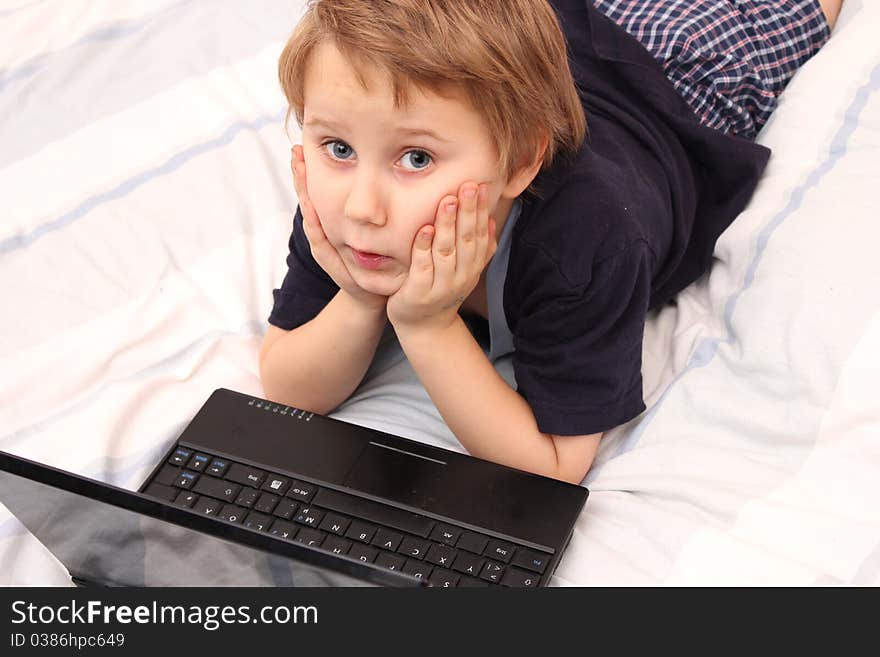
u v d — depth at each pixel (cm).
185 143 149
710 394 114
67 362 124
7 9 169
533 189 108
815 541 101
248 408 114
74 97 157
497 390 111
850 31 142
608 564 102
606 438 118
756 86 142
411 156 93
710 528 103
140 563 91
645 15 143
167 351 125
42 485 85
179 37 164
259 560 81
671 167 127
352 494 105
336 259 106
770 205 128
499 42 92
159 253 136
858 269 115
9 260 137
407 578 77
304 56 91
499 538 101
